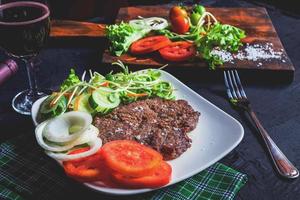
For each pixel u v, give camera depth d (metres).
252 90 0.71
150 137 0.56
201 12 0.88
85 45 0.83
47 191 0.52
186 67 0.75
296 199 0.51
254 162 0.56
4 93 0.69
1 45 0.62
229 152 0.57
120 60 0.77
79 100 0.60
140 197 0.51
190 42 0.80
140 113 0.60
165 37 0.82
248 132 0.62
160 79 0.69
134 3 1.36
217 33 0.79
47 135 0.53
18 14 0.62
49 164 0.55
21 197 0.51
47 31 0.63
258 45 0.82
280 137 0.61
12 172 0.54
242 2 1.05
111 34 0.80
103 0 1.33
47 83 0.72
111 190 0.49
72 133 0.54
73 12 1.31
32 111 0.59
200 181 0.53
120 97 0.64
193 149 0.56
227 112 0.66
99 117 0.60
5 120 0.63
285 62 0.76
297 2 1.35
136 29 0.83
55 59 0.78
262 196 0.51
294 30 0.90
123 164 0.49
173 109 0.62
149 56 0.78
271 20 0.95
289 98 0.69
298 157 0.57
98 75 0.67
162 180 0.49
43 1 0.64
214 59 0.75
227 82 0.72
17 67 0.68
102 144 0.54
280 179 0.54
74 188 0.52
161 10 0.97
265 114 0.65
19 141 0.59
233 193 0.51
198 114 0.61
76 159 0.51
